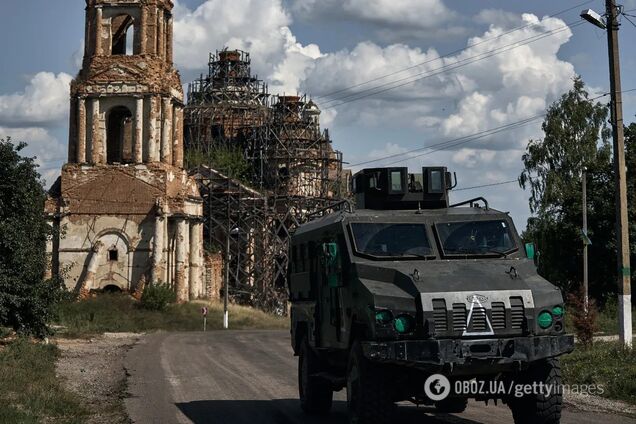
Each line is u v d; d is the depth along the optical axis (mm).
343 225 14617
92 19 77562
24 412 16422
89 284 75312
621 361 22953
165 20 80125
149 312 71625
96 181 76500
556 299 13023
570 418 15680
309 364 16766
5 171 34906
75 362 30734
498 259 14359
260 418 16422
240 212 90312
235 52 111000
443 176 15664
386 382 12961
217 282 88125
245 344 42094
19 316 34875
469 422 15492
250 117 105875
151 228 76062
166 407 18266
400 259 14211
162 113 77688
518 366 12570
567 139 62406
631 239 56500
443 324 12609
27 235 35688
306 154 100438
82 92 76812
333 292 14984
